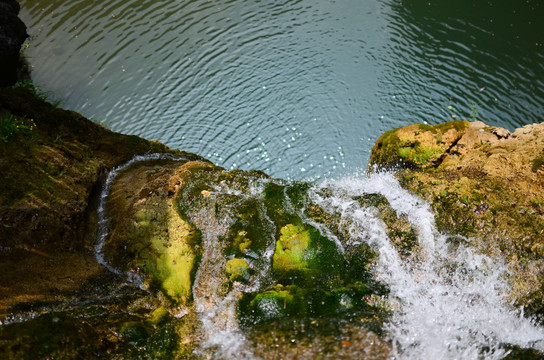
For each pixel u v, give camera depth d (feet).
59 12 40.06
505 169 15.74
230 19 38.65
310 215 15.85
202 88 33.83
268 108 32.27
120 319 12.73
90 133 20.95
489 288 13.15
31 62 36.04
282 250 14.70
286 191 16.88
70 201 16.06
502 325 12.42
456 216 14.69
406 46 34.68
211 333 12.43
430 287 13.51
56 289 13.25
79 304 13.12
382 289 13.50
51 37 38.04
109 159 20.07
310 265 14.32
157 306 13.73
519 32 34.45
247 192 17.12
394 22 36.73
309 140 30.37
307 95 32.53
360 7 38.52
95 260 15.38
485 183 15.40
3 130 16.80
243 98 32.89
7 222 14.01
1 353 9.96
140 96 33.53
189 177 18.07
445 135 17.90
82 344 11.30
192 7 40.04
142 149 21.43
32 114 19.24
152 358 11.68
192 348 11.93
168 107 32.73
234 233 15.37
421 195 15.74
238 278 14.05
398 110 31.14
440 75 32.48
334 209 15.97
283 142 30.42
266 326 12.33
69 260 14.71
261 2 39.91
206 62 35.53
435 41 34.86
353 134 30.40
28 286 12.77
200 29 38.01
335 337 11.70
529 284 12.86
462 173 16.20
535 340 12.00
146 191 17.39
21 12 40.37
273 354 11.37
